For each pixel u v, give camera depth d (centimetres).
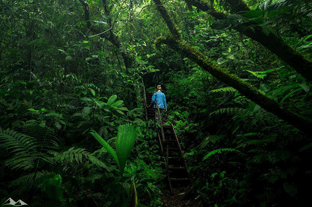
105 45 661
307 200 222
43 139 247
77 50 470
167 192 410
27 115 339
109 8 574
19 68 414
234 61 382
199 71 497
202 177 405
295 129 235
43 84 391
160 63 1058
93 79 561
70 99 425
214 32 562
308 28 201
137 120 479
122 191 251
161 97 704
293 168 230
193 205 352
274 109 172
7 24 406
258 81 346
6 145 215
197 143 528
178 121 654
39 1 429
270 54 283
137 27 648
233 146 394
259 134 285
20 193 202
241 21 134
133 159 412
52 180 188
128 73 610
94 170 269
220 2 185
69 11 537
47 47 426
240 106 401
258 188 282
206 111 516
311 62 155
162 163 485
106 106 409
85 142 370
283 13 129
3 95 352
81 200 233
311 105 228
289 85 195
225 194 326
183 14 413
